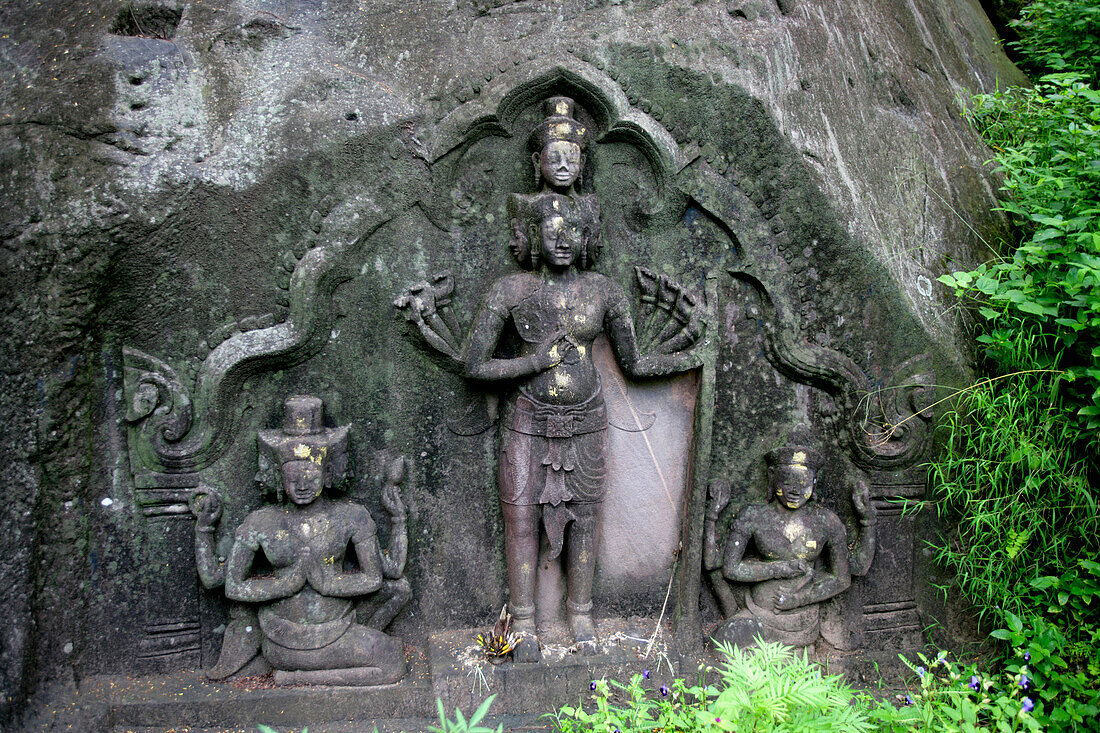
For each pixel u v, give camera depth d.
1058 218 2.72
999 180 3.39
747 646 2.74
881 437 2.83
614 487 2.82
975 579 2.84
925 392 2.82
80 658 2.50
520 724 2.53
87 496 2.49
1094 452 2.80
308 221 2.51
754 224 2.72
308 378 2.61
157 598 2.55
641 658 2.65
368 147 2.52
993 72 4.26
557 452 2.61
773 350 2.79
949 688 2.46
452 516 2.75
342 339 2.61
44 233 2.30
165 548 2.55
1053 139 3.29
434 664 2.61
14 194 2.30
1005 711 2.38
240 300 2.51
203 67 2.49
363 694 2.52
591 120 2.65
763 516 2.78
